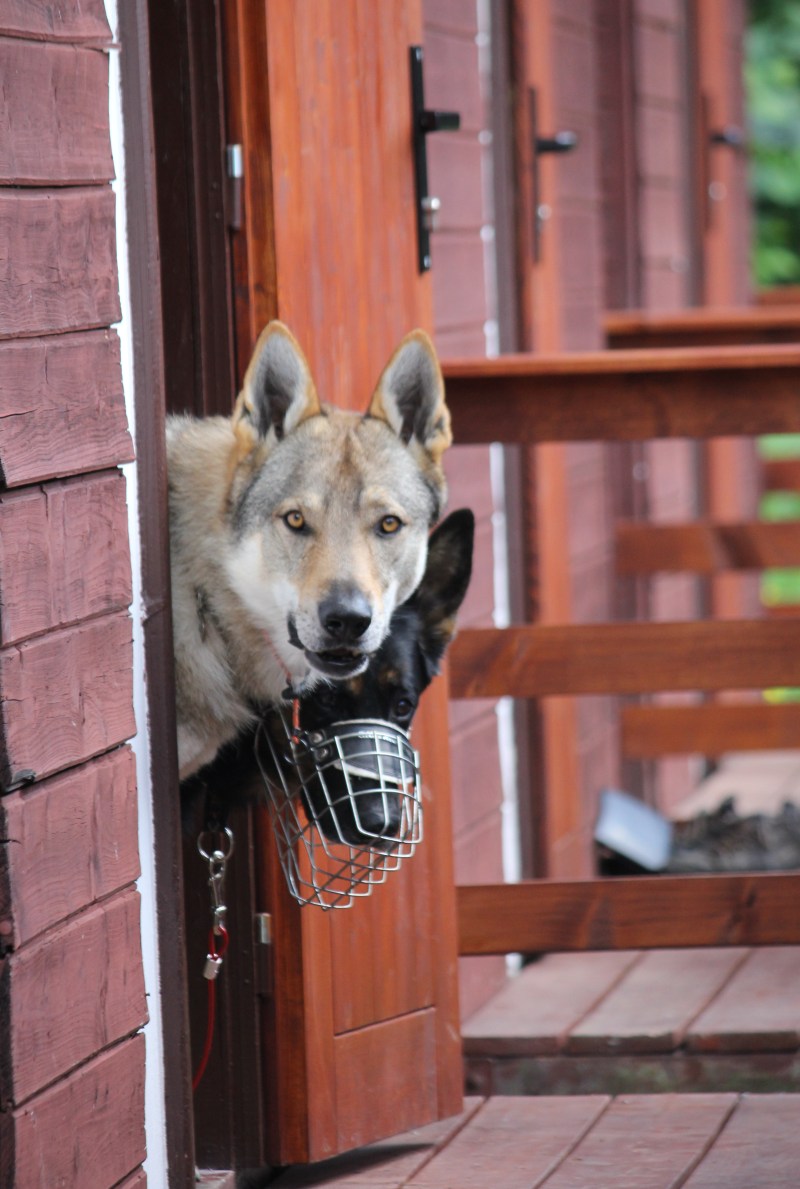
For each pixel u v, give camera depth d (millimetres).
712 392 7906
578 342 11789
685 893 7438
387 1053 7008
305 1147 6594
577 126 11859
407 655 5859
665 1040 7801
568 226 11562
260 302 6328
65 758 4617
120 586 5008
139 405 5270
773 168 33562
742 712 11680
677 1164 6590
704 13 15891
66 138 4707
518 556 10125
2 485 4301
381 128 7043
